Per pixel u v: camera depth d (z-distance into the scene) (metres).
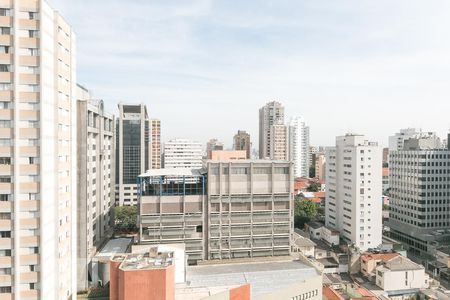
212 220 87.38
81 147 81.56
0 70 54.22
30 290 55.31
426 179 132.38
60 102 61.88
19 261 54.88
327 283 92.56
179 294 68.00
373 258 103.19
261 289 72.75
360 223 123.38
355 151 123.62
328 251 114.50
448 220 133.50
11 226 54.66
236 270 79.06
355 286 91.12
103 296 76.19
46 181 56.78
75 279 69.75
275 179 90.56
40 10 55.00
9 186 54.62
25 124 54.97
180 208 86.75
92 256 87.69
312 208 155.75
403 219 142.50
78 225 81.19
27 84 54.94
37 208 55.38
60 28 61.75
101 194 100.75
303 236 129.62
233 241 88.50
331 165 141.88
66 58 64.62
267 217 90.00
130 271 61.19
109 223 113.75
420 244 129.50
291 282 75.69
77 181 81.50
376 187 124.12
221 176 87.56
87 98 94.62
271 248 90.19
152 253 68.69
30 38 54.94
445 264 109.38
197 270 79.12
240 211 88.62
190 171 96.88
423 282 96.19
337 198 136.75
